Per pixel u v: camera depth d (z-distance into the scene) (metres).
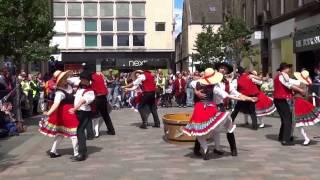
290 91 11.74
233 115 15.19
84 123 10.42
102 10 61.34
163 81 27.73
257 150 11.14
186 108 25.81
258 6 36.56
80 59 61.12
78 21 61.22
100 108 13.79
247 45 35.38
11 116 14.48
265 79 23.11
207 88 9.73
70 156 10.81
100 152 11.23
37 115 21.38
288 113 11.75
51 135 10.56
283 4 30.94
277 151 10.98
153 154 10.84
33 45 17.98
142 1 61.62
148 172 8.97
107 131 14.51
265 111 15.06
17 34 15.42
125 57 61.84
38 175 8.93
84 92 10.26
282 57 31.20
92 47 61.34
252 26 37.66
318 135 13.30
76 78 10.83
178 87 27.38
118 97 26.33
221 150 10.70
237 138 13.06
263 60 34.94
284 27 30.66
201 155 10.50
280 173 8.74
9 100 15.19
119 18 61.56
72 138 10.44
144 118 15.62
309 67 27.95
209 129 9.55
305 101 11.66
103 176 8.71
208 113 9.66
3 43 15.54
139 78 15.39
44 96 22.02
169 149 11.48
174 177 8.52
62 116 10.50
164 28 62.19
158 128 15.66
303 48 26.84
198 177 8.49
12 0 15.10
